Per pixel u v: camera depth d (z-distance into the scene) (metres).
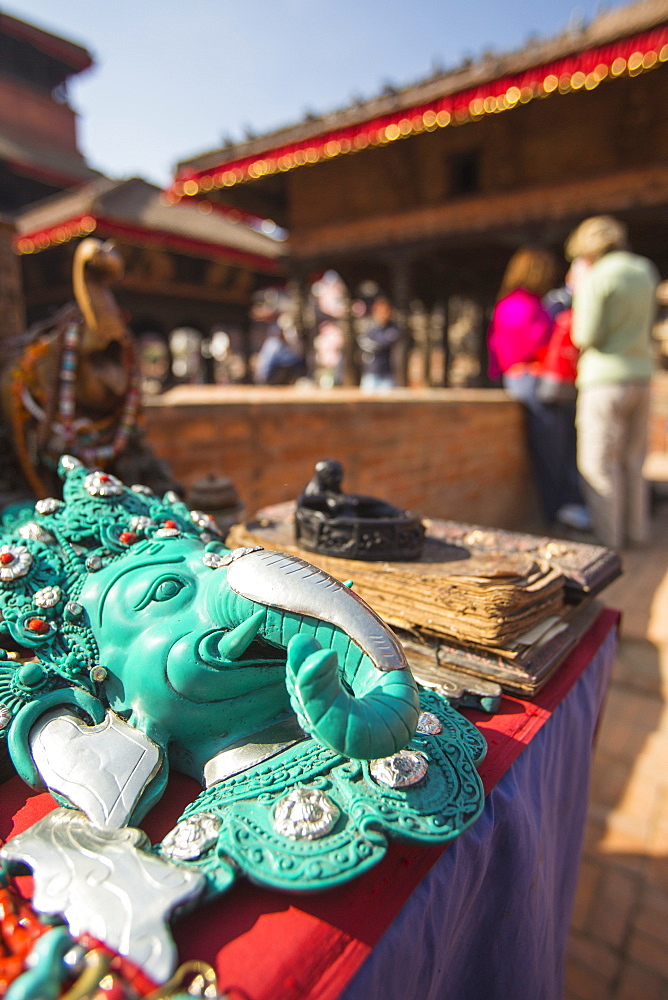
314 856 0.69
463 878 0.84
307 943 0.64
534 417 5.46
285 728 0.91
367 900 0.71
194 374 18.22
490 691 1.16
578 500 5.33
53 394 1.66
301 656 0.66
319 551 1.48
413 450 4.30
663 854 2.12
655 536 4.82
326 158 6.10
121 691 0.92
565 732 1.26
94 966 0.54
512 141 6.21
